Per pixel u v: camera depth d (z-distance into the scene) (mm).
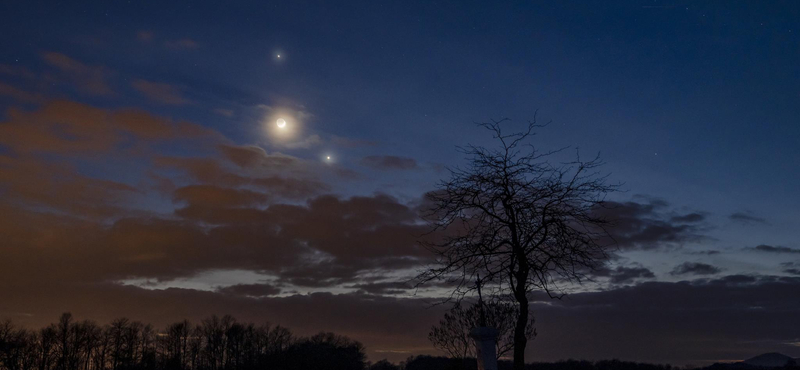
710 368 26219
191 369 57969
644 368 22984
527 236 10773
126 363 55844
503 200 10828
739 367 26656
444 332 15984
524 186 10867
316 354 49000
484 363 8242
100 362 55062
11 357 48531
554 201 10773
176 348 58938
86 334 54500
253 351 56656
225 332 59375
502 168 10883
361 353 48844
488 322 15117
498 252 10719
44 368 50719
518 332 10633
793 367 25844
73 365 52688
